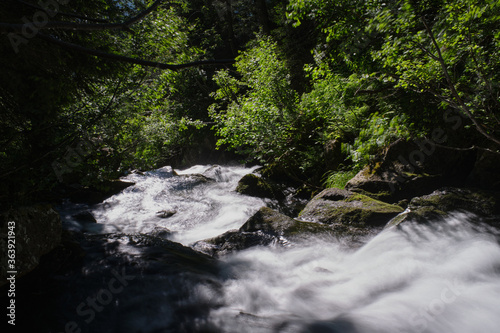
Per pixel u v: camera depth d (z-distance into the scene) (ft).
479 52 13.32
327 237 16.40
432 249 14.07
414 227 15.60
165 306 10.62
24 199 12.12
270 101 31.76
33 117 11.34
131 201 25.68
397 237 15.11
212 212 23.49
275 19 59.16
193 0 65.31
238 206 24.39
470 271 12.42
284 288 12.35
